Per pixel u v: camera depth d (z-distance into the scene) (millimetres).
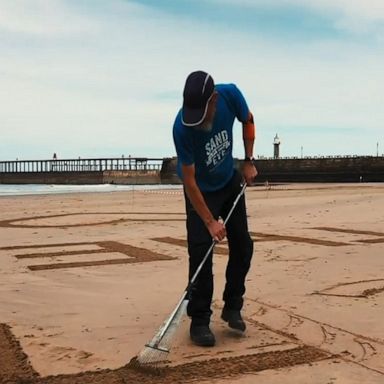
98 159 105000
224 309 4027
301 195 25328
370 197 21344
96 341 3797
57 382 3033
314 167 69125
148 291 5414
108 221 13312
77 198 27906
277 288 5426
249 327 4086
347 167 66750
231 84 3883
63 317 4461
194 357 3426
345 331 3949
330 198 21531
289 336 3850
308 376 3102
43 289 5520
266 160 72688
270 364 3291
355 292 5215
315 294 5145
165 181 88750
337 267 6566
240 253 3928
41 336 3920
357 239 9164
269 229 10891
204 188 3770
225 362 3330
